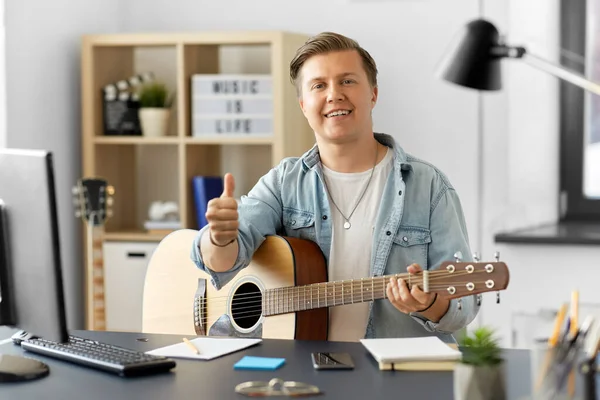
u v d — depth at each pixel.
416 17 4.46
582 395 1.53
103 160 4.57
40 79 4.30
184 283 2.76
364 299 2.32
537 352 1.58
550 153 4.29
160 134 4.50
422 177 2.54
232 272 2.50
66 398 1.73
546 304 3.98
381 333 2.45
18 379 1.85
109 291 4.44
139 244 4.41
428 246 2.50
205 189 4.41
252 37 4.33
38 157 1.90
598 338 1.56
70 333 2.34
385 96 4.50
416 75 4.47
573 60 4.31
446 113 4.45
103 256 4.32
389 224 2.50
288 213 2.64
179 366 1.96
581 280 3.93
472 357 1.61
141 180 4.84
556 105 4.29
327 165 2.59
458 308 2.20
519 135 4.30
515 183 4.32
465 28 3.26
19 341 2.19
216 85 4.39
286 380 1.83
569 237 3.89
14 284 2.00
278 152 4.33
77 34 4.56
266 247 2.54
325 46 2.50
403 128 4.50
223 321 2.61
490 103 4.39
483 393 1.59
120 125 4.54
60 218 4.45
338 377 1.84
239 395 1.73
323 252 2.56
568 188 4.40
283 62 4.31
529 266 4.00
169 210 4.56
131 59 4.76
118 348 2.05
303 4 4.60
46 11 4.31
